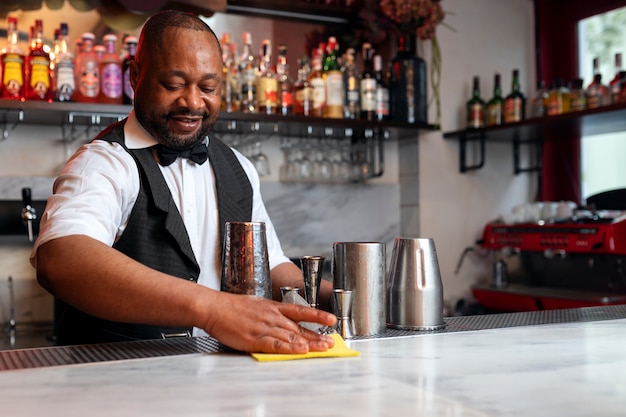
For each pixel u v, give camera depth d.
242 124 2.78
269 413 0.67
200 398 0.73
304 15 3.09
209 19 2.92
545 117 2.77
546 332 1.18
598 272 2.75
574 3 3.31
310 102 2.85
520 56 3.43
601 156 3.18
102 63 2.50
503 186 3.40
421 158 3.19
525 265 3.09
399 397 0.73
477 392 0.75
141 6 2.72
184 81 1.40
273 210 3.05
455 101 3.26
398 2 2.84
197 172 1.58
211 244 1.59
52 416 0.66
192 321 1.03
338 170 3.03
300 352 0.95
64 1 2.67
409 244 1.22
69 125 2.69
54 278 1.13
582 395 0.74
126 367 0.90
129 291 1.06
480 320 1.34
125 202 1.43
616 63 2.79
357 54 3.18
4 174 2.62
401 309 1.21
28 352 1.02
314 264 1.20
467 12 3.29
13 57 2.37
